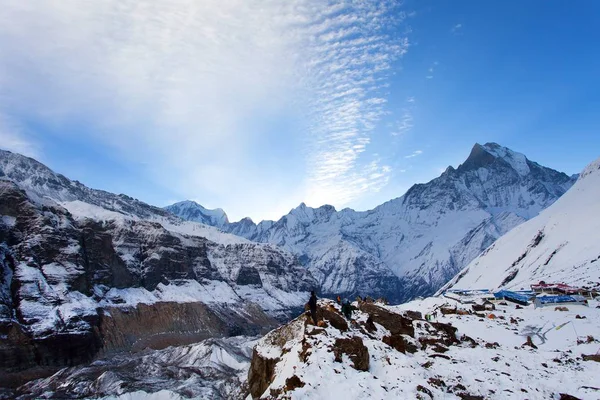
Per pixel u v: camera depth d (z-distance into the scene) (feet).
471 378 111.24
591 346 167.12
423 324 175.11
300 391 82.69
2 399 403.95
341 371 92.48
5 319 510.17
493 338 191.52
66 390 395.34
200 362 493.36
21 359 482.28
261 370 130.00
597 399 104.47
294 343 114.52
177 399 343.87
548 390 108.58
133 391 360.69
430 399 87.76
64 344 524.11
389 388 90.99
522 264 620.08
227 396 348.59
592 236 536.83
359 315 158.71
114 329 634.02
